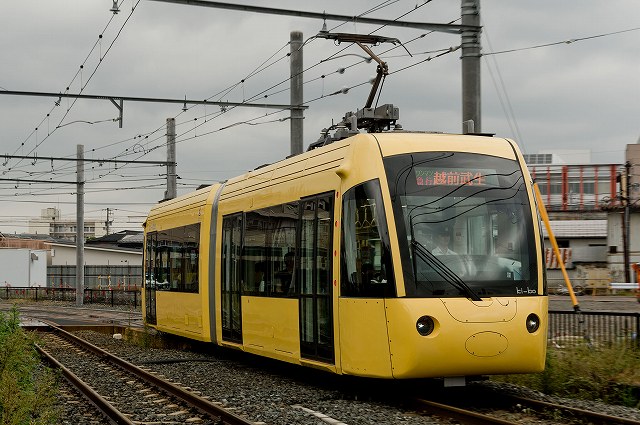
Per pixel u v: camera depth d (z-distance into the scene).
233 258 16.66
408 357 10.86
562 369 13.12
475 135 12.69
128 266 69.38
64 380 14.61
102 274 69.00
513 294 11.42
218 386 13.69
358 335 11.55
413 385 13.31
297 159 14.20
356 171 11.90
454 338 10.92
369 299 11.34
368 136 11.99
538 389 13.10
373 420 10.27
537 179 54.62
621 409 11.13
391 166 11.60
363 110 14.28
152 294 23.38
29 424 9.31
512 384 13.46
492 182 11.95
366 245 11.54
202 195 19.28
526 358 11.30
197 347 22.16
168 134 34.62
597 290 47.84
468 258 11.41
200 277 18.64
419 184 11.58
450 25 15.66
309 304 13.04
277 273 14.35
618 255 49.19
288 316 13.80
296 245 13.61
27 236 93.88
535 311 11.43
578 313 14.95
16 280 67.31
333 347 12.22
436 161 11.79
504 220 11.80
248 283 15.71
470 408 11.32
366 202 11.60
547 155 71.69
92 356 19.53
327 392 12.70
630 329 14.14
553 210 53.28
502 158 12.21
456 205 11.62
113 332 29.50
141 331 25.83
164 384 13.26
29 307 46.53
